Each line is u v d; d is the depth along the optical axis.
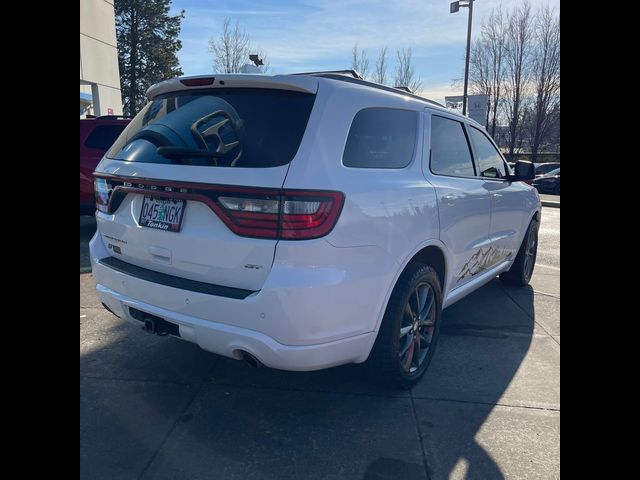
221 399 2.97
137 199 2.81
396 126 3.04
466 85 22.19
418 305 3.12
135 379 3.19
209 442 2.56
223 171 2.40
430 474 2.36
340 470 2.37
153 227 2.69
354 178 2.54
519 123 34.69
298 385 3.16
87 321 4.13
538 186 22.92
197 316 2.48
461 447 2.56
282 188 2.28
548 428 2.74
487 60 34.41
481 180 4.03
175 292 2.53
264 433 2.64
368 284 2.56
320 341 2.39
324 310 2.36
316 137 2.44
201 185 2.41
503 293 5.30
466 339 3.98
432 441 2.61
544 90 33.03
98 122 7.77
